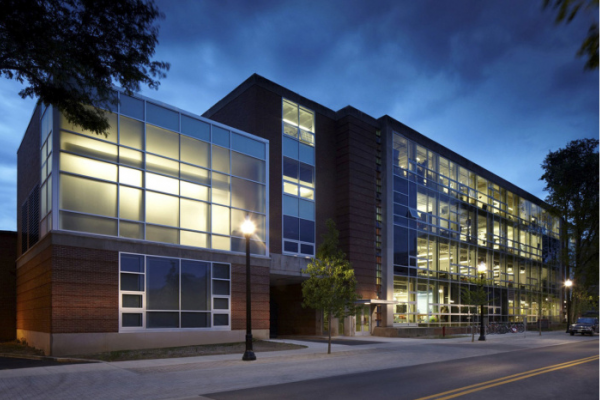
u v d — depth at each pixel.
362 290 30.95
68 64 13.45
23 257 23.08
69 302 17.75
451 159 41.38
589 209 46.75
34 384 11.55
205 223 23.02
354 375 13.38
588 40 4.16
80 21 13.86
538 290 53.41
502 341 28.23
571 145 47.94
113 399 9.82
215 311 22.53
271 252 27.23
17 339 23.72
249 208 25.27
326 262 20.72
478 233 43.81
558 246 59.62
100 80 14.85
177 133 22.47
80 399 9.83
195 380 12.29
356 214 31.50
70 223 18.38
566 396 10.05
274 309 34.06
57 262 17.67
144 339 19.70
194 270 22.03
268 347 21.00
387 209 33.22
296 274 28.09
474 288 41.31
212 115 32.56
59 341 17.31
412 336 31.47
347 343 24.55
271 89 29.11
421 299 35.25
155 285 20.47
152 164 21.30
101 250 18.92
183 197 22.27
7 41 12.34
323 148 31.97
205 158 23.50
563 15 4.16
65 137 18.69
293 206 29.14
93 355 17.30
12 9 12.11
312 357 18.03
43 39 12.84
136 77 14.95
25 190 24.42
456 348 22.61
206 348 20.00
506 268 47.66
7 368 14.32
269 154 28.19
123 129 20.50
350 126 32.28
